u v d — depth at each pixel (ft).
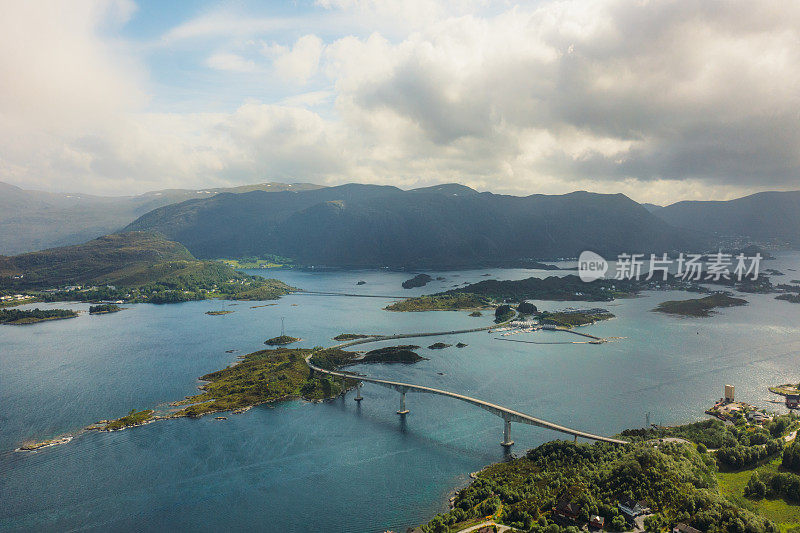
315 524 629.51
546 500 609.83
